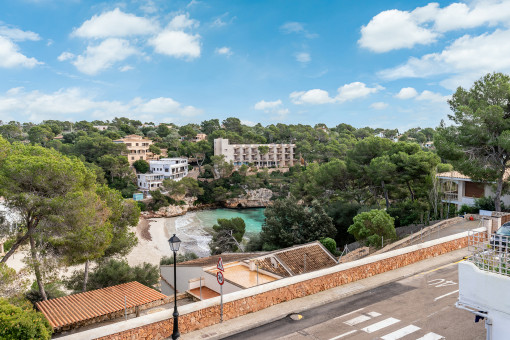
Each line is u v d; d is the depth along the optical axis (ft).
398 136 635.25
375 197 161.99
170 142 463.83
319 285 50.85
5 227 59.47
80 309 48.42
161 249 192.85
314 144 459.32
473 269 27.96
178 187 298.97
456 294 47.50
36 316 35.14
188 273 71.15
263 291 45.78
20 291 47.47
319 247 78.79
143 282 85.30
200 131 625.41
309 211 133.18
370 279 54.75
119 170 315.17
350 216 140.56
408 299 46.88
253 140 486.79
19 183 57.52
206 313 41.55
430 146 506.07
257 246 136.46
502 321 26.14
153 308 55.98
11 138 433.48
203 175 371.56
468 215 102.53
